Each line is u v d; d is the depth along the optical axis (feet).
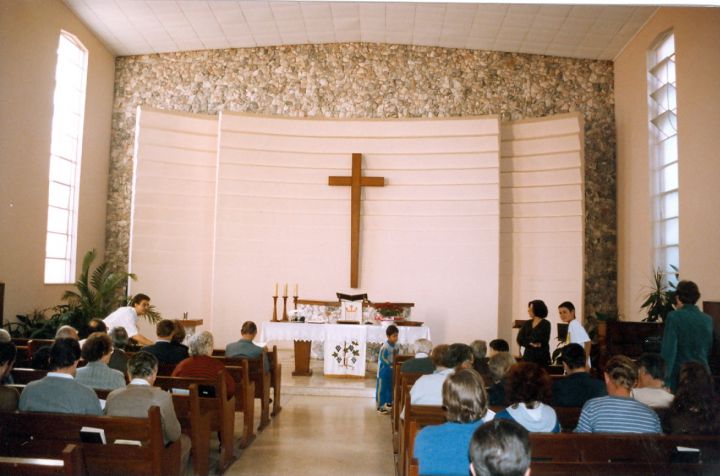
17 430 11.44
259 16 40.14
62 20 37.14
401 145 43.34
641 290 38.17
